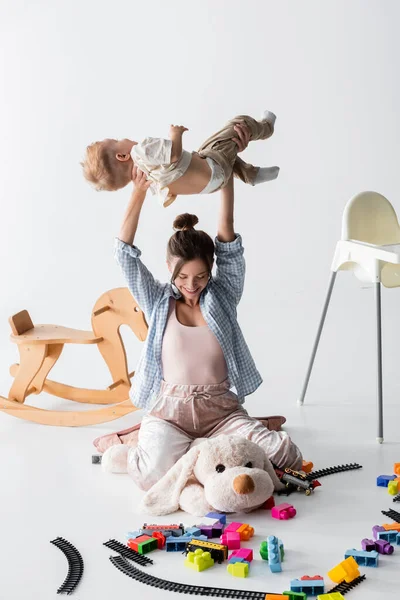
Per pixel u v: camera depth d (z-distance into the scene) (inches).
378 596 54.0
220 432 77.2
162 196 71.1
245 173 77.5
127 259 77.7
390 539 61.1
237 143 75.4
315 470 75.8
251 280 149.6
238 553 59.0
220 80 150.1
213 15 148.6
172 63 150.2
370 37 147.5
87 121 152.3
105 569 58.4
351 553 58.2
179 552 60.9
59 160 153.3
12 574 57.9
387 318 128.6
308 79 149.3
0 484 74.0
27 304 143.3
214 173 71.6
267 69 149.4
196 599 54.2
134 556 59.8
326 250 151.6
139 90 151.3
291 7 147.6
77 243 154.3
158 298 79.0
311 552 60.2
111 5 149.2
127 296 92.5
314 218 151.6
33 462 79.4
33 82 152.3
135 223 77.1
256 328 127.2
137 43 149.9
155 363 79.0
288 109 150.1
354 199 94.3
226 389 78.4
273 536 59.4
